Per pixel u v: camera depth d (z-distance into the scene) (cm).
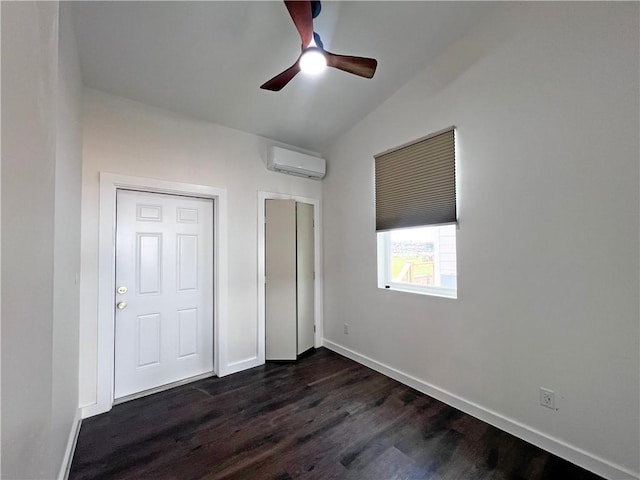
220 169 289
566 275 167
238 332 296
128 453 172
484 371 205
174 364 265
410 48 228
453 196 226
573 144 164
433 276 256
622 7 147
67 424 161
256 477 154
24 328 58
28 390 60
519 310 187
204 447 178
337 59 172
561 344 169
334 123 317
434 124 241
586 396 159
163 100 246
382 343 288
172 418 209
